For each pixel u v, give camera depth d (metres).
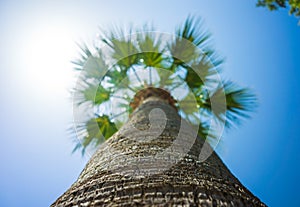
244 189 2.59
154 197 2.00
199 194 2.09
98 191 2.19
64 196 2.38
